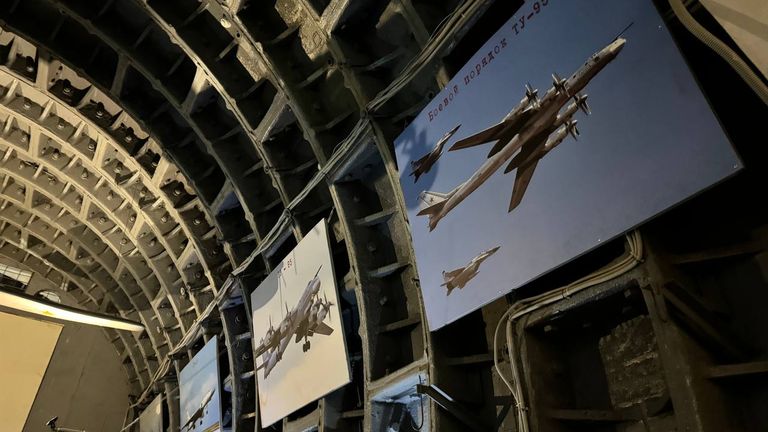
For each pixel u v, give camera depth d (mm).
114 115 11602
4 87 11852
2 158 14047
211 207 10539
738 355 3193
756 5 2891
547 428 3885
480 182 4566
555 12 3986
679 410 3035
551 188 3844
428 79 6078
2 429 15852
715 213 3549
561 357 4320
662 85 3162
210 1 8203
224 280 11453
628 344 3996
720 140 2846
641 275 3309
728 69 3510
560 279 4332
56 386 18125
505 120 4391
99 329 19422
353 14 6770
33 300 7406
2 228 17172
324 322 6840
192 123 9742
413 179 5469
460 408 5059
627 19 3428
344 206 6996
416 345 6258
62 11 9281
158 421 15141
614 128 3418
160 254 13789
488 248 4367
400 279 6664
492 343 5273
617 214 3324
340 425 6875
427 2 5828
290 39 7910
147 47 9789
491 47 4586
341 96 7625
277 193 9414
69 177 13430
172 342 14914
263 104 8766
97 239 16016
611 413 3893
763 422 3066
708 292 3447
